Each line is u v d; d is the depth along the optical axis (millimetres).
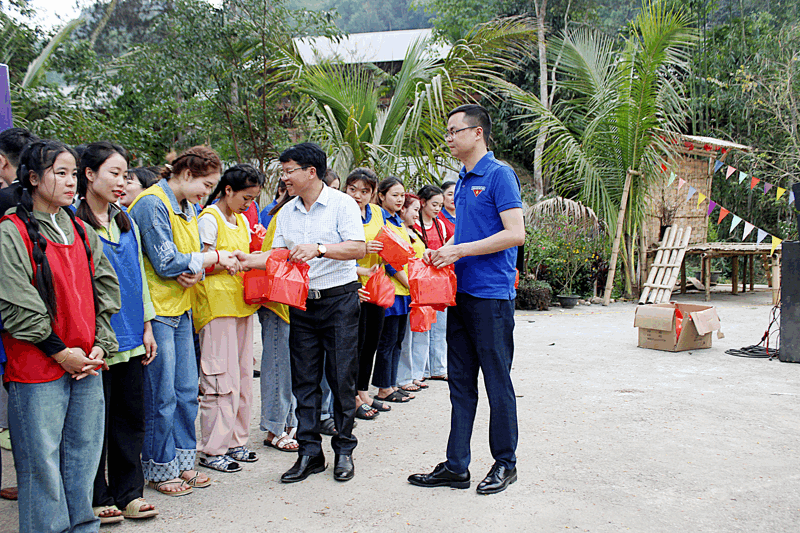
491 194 3061
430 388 5344
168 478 3121
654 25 9414
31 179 2307
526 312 9867
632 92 9750
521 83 16609
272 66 8375
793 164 14250
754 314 9242
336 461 3301
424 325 4184
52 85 6684
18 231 2244
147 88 7762
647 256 11688
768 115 15094
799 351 5887
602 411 4406
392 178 4652
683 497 2969
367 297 4051
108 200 2717
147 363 2924
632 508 2854
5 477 3389
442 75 8445
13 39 6855
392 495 3057
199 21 7727
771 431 3938
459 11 17438
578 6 16641
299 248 3061
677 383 5203
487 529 2668
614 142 10484
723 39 16312
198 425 4348
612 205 10789
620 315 9352
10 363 2314
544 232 10891
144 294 2885
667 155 10789
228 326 3443
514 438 3139
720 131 15562
